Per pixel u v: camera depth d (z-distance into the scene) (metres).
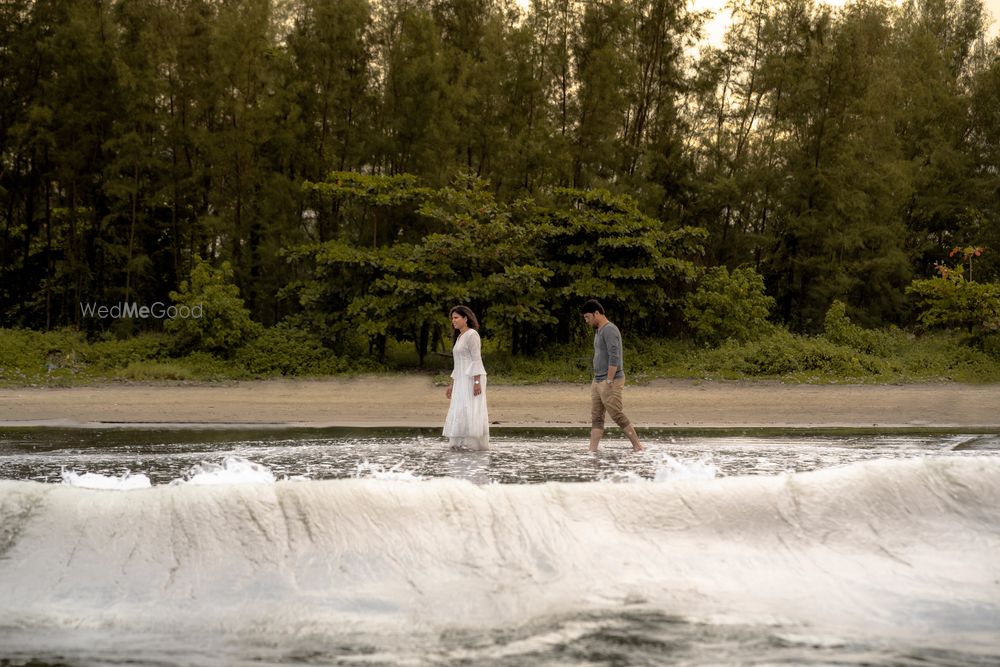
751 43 26.94
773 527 5.21
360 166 23.31
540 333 22.47
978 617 4.01
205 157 22.39
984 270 29.08
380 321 19.91
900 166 27.86
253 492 5.04
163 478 7.28
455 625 3.85
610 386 9.41
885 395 16.59
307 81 22.61
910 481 5.61
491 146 23.84
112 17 21.64
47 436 11.13
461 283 20.58
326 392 16.94
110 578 4.45
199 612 4.04
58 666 3.37
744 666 3.32
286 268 23.38
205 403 15.29
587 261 21.80
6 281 22.97
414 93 22.20
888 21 31.14
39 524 4.80
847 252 26.98
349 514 4.94
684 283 24.14
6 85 21.78
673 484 5.47
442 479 5.37
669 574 4.59
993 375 19.16
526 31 23.55
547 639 3.65
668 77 26.05
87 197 22.66
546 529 4.99
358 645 3.60
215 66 21.72
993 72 30.42
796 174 26.22
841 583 4.52
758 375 19.64
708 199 26.00
